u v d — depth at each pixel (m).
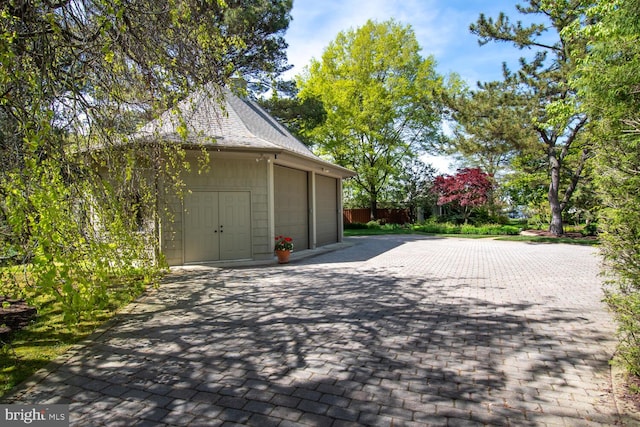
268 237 9.70
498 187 21.95
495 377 3.11
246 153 8.96
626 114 4.12
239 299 5.78
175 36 4.25
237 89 4.92
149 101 4.54
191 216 8.97
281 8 12.17
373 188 25.03
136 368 3.31
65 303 2.52
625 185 3.25
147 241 5.45
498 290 6.40
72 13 3.42
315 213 12.68
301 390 2.89
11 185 2.67
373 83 22.28
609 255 3.20
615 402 2.70
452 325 4.48
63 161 3.12
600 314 4.93
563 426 2.41
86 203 3.27
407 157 25.03
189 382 3.04
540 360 3.46
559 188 19.67
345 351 3.68
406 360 3.46
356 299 5.77
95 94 4.08
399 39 22.20
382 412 2.58
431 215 25.36
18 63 3.00
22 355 3.60
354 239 17.31
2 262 2.93
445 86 24.06
